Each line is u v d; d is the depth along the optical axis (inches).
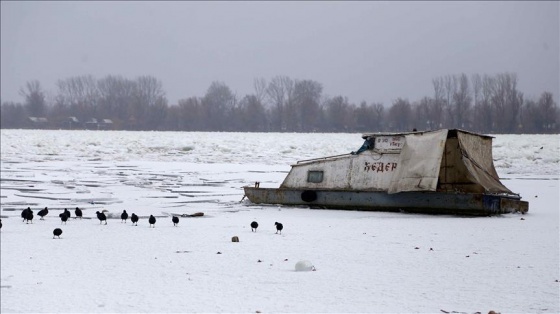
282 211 1016.9
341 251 653.9
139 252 654.5
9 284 530.9
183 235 757.9
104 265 598.2
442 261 604.1
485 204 933.8
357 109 6481.3
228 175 1750.7
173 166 2074.3
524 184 1460.4
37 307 469.4
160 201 1187.3
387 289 510.0
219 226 835.4
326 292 503.2
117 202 1173.7
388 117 6309.1
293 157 2378.2
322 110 7027.6
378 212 1000.2
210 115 7199.8
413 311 454.3
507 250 653.9
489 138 1069.8
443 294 494.9
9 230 802.2
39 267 590.9
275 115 7086.6
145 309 463.5
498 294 493.4
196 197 1251.2
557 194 1245.1
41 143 2874.0
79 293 505.4
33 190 1384.1
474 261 603.2
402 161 992.9
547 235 746.2
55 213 1010.1
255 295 495.8
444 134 981.2
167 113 7495.1
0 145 2785.4
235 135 3934.5
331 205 1047.0
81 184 1525.6
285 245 687.7
